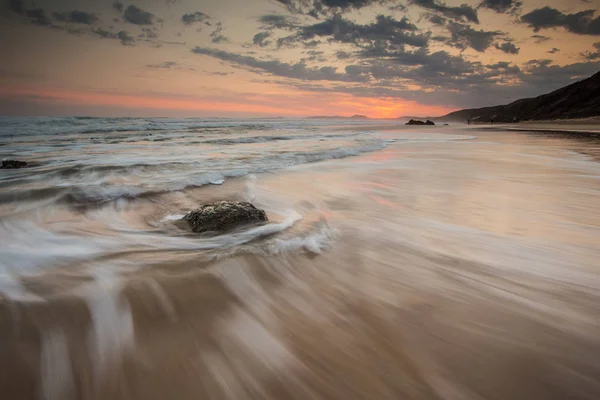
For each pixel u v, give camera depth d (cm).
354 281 342
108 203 632
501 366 219
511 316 278
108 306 281
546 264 382
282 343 243
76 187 700
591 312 284
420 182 871
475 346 239
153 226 507
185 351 232
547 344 241
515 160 1264
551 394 196
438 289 326
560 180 882
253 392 199
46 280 325
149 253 393
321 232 479
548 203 654
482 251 421
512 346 239
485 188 799
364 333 256
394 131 3800
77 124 3259
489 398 194
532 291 321
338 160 1292
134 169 938
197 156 1260
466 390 199
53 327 253
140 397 194
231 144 1809
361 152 1588
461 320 272
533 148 1673
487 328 261
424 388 202
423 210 611
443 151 1614
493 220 550
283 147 1659
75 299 291
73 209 596
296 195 730
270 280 340
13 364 214
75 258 380
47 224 518
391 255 408
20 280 324
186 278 332
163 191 718
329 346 240
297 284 334
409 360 225
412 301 303
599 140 2038
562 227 510
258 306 294
